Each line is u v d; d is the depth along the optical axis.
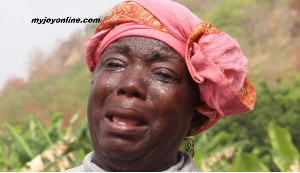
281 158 6.33
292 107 21.86
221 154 7.07
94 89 2.13
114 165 2.11
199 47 2.20
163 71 2.12
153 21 2.19
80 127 6.66
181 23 2.20
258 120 20.42
